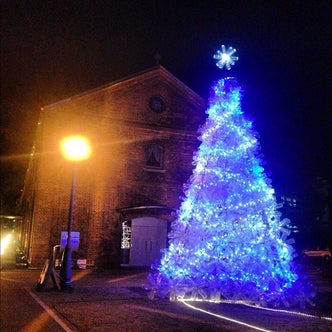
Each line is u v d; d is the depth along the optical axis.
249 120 10.42
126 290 10.95
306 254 23.88
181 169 20.73
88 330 5.89
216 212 9.57
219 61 10.88
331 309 8.55
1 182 36.16
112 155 19.75
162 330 5.91
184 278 9.40
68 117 19.44
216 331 5.88
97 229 18.66
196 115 21.70
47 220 18.06
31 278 14.10
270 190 9.88
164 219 19.53
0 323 6.50
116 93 20.52
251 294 8.98
